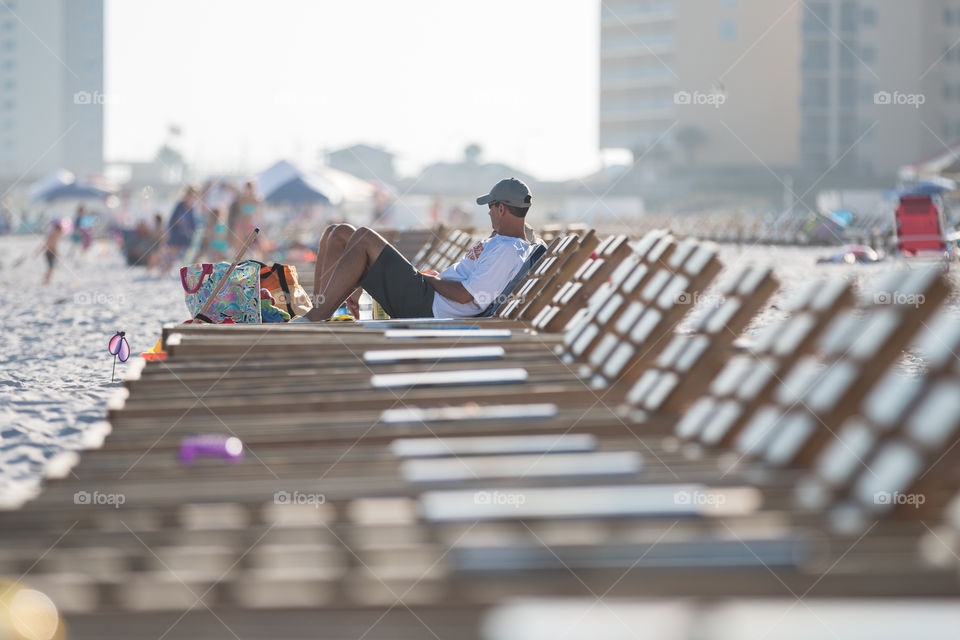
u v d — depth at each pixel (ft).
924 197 194.90
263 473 30.45
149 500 27.58
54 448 43.86
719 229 376.68
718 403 33.63
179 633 18.97
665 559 21.02
